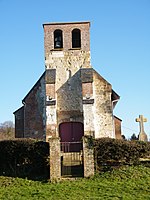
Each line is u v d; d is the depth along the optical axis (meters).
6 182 19.44
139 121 28.55
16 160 21.23
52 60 32.25
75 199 16.02
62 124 31.45
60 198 16.22
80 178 19.66
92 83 30.25
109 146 20.67
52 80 30.38
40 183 19.16
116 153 20.69
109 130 30.64
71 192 17.19
